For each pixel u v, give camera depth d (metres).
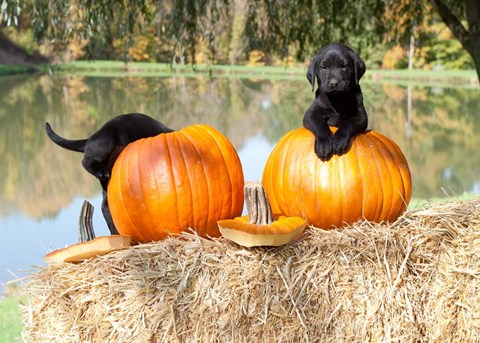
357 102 3.42
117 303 2.86
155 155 3.24
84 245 3.03
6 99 29.41
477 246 3.15
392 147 3.50
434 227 3.21
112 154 3.42
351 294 2.97
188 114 23.66
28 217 9.57
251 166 12.25
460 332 3.16
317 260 2.95
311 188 3.30
